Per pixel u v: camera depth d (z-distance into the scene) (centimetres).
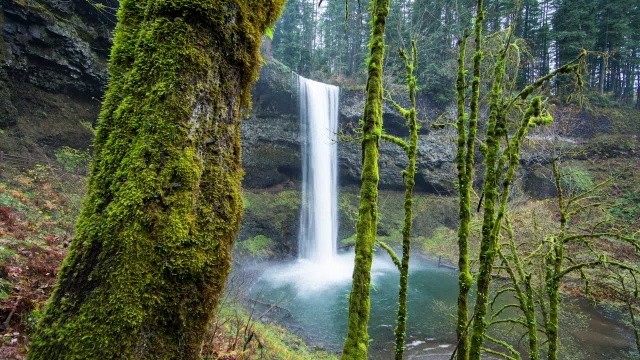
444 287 1487
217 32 141
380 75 181
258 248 1802
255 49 161
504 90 296
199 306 131
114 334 114
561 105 1482
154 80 132
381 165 2333
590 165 2000
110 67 147
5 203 718
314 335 996
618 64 2953
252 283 1433
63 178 1104
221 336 453
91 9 1320
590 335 950
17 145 1152
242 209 156
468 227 220
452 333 1019
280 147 2041
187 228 127
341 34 3344
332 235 2156
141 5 147
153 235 123
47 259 434
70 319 118
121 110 135
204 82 137
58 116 1305
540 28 2273
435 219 2217
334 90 2192
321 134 2119
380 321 1096
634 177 1827
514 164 231
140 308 117
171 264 123
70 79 1325
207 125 139
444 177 2255
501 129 231
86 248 126
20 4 1129
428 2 1281
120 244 121
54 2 1231
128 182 126
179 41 133
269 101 1942
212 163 141
